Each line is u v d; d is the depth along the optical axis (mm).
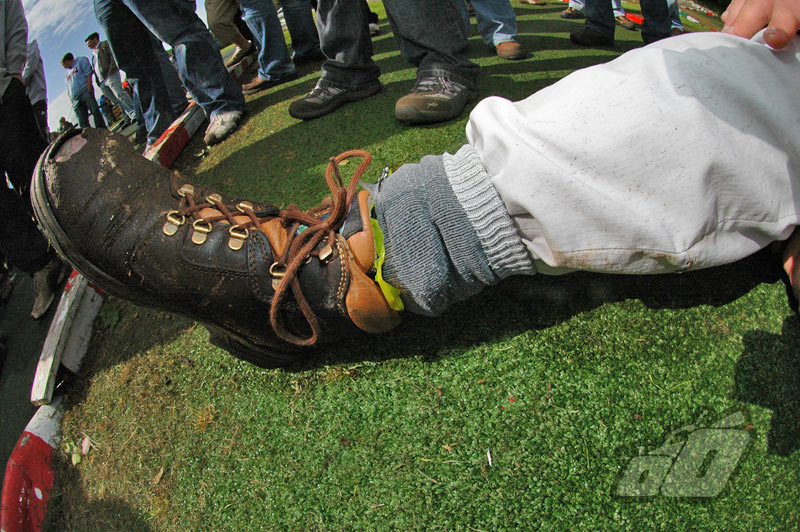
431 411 956
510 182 763
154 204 909
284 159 1947
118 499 1087
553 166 724
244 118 2434
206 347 1235
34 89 3404
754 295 974
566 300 1055
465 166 849
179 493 1021
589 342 982
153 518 1013
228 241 888
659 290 1024
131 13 2545
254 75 3545
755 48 718
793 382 869
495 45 2629
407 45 1888
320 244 902
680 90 685
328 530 865
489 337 1035
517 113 789
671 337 961
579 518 795
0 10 2107
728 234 734
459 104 1819
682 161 679
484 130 817
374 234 902
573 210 731
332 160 965
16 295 2645
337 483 911
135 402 1227
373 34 3848
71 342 1431
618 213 708
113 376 1336
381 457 919
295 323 950
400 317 987
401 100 1808
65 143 910
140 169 949
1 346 2139
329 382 1059
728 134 676
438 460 888
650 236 707
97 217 864
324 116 2150
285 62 2848
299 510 902
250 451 1012
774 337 920
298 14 2947
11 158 2180
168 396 1191
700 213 693
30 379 1943
